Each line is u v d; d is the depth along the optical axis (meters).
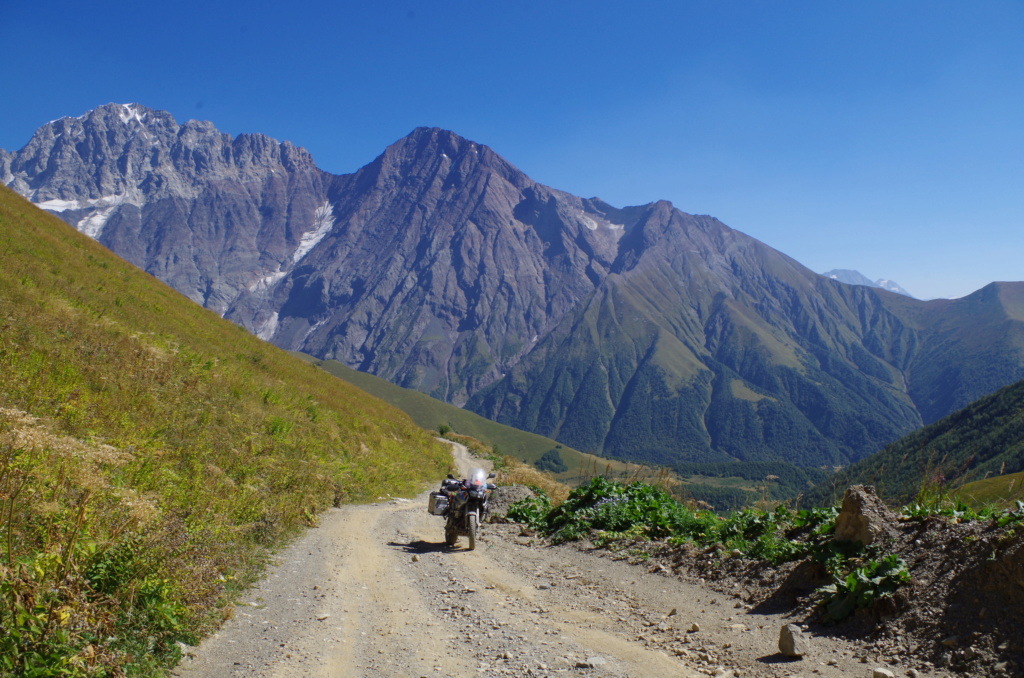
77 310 19.95
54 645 4.43
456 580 9.23
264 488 14.24
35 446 5.78
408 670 5.50
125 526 5.96
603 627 6.85
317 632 6.56
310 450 21.34
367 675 5.37
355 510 17.44
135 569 5.77
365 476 22.69
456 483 12.56
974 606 5.31
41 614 4.46
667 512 11.91
